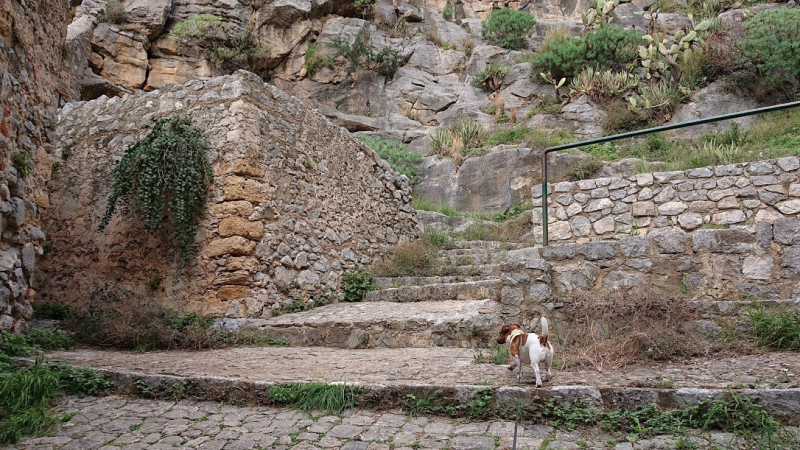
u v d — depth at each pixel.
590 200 7.50
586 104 14.95
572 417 3.04
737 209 6.82
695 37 14.77
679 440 2.72
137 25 15.46
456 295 6.91
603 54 16.23
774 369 3.34
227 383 3.74
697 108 13.61
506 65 18.09
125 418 3.45
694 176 7.07
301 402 3.51
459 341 5.30
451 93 17.56
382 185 9.52
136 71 15.41
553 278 4.75
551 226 7.67
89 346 5.60
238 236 6.38
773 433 2.70
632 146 13.02
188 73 16.19
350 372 4.11
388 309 6.43
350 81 17.33
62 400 3.79
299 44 17.39
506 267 4.80
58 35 6.19
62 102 10.18
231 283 6.34
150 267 6.91
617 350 3.91
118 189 6.77
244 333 6.00
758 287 4.32
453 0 22.42
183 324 5.94
